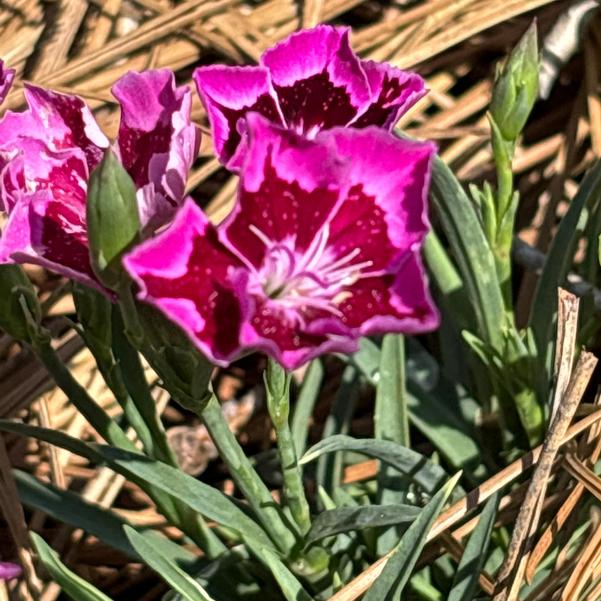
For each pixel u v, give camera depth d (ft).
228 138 0.53
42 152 0.53
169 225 0.50
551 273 0.76
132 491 0.84
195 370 0.53
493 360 0.72
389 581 0.58
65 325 0.88
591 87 0.95
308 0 0.97
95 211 0.48
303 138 0.48
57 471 0.81
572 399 0.59
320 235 0.50
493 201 0.71
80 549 0.81
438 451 0.80
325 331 0.48
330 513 0.61
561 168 0.93
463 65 0.98
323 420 0.88
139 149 0.55
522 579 0.66
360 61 0.56
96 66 0.94
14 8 0.99
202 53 0.97
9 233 0.51
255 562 0.70
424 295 0.47
